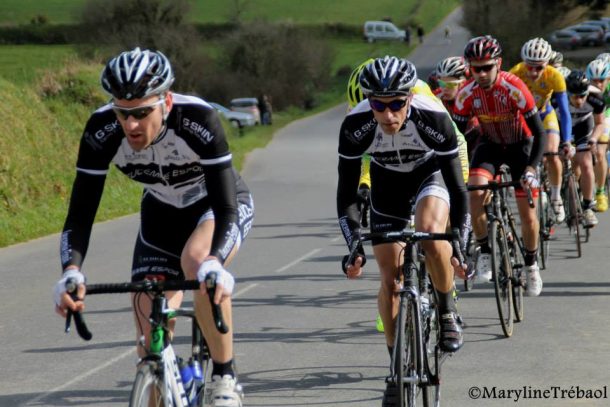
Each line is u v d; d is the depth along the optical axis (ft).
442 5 619.26
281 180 149.59
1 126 115.03
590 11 430.20
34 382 38.37
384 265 33.22
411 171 35.32
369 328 47.32
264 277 63.16
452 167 33.27
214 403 26.94
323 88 440.04
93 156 26.96
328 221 95.91
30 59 406.41
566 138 66.69
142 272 28.84
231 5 557.74
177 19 400.06
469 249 51.60
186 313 25.53
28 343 45.73
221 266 24.31
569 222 73.31
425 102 33.04
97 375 39.32
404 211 36.19
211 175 26.89
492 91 50.98
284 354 42.11
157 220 29.12
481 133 53.88
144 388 22.63
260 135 260.42
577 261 67.21
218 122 27.07
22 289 61.62
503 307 45.85
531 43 65.72
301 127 304.91
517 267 48.34
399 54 504.02
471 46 50.21
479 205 48.75
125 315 51.96
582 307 51.11
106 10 394.73
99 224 100.42
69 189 116.57
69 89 161.38
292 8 583.99
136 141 25.04
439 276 33.94
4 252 80.79
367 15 586.86
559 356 40.83
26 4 543.80
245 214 29.58
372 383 37.19
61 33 463.01
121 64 24.12
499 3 390.21
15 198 102.53
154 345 23.82
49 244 85.97
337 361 40.75
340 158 33.88
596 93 74.90
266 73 409.28
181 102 26.78
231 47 410.31
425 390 31.68
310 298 55.62
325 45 436.76
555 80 66.23
